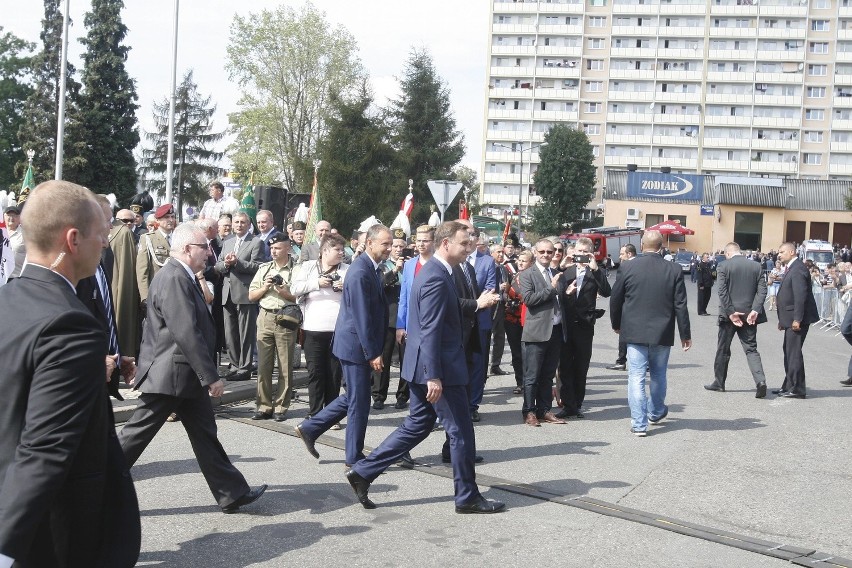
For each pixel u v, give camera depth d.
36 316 2.61
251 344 10.28
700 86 98.25
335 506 5.79
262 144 53.25
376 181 44.19
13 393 2.57
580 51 100.44
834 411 10.12
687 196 72.50
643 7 99.19
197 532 5.16
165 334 5.28
